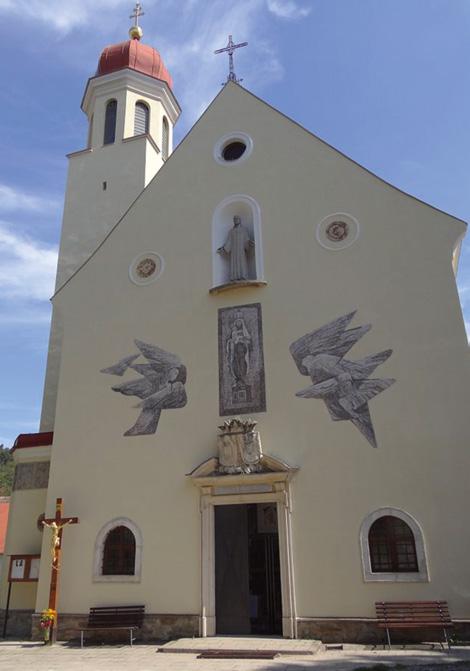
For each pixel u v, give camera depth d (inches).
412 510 526.9
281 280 650.8
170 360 665.0
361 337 598.5
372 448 556.1
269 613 610.2
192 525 588.4
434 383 558.9
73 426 674.8
